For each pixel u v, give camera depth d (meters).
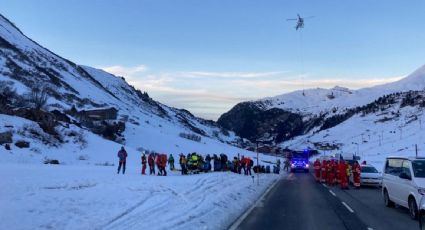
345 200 20.58
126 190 18.48
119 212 13.45
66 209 13.12
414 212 14.45
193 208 15.30
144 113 196.00
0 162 32.84
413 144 158.38
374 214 15.73
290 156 64.69
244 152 145.12
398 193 16.30
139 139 95.31
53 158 42.47
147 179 23.83
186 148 103.50
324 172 33.69
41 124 50.53
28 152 40.72
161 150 90.38
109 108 105.31
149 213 13.70
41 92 88.94
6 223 10.61
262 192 24.84
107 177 23.59
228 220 14.10
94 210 13.48
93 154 50.50
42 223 11.01
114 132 89.56
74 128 59.47
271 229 12.57
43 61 167.50
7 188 15.94
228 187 23.67
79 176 23.11
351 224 13.48
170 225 11.96
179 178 25.41
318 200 20.56
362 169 30.03
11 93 73.56
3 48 144.38
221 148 137.38
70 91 141.12
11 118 48.78
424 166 15.38
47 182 18.80
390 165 17.95
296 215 15.41
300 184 31.91
